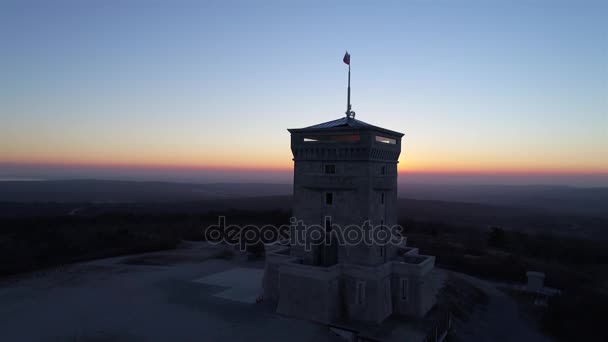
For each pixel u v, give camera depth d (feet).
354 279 124.67
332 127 130.00
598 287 187.52
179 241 268.21
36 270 188.24
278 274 140.56
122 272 185.06
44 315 127.54
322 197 134.31
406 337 111.24
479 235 349.61
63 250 222.89
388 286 129.59
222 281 168.25
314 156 135.03
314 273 121.49
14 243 220.23
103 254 221.66
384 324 120.78
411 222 369.91
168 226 323.16
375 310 121.29
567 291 159.22
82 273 182.80
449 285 171.63
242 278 173.47
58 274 180.65
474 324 139.74
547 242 292.61
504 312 153.07
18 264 190.29
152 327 118.01
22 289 155.94
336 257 135.13
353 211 128.67
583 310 139.03
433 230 346.74
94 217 349.82
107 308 134.10
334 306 123.34
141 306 136.05
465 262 221.46
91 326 118.73
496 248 280.51
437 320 117.91
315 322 121.39
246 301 140.56
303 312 123.85
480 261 222.69
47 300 142.51
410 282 129.80
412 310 128.98
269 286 142.72
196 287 159.02
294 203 139.44
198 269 192.03
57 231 258.37
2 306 135.64
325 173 134.10
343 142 129.18
